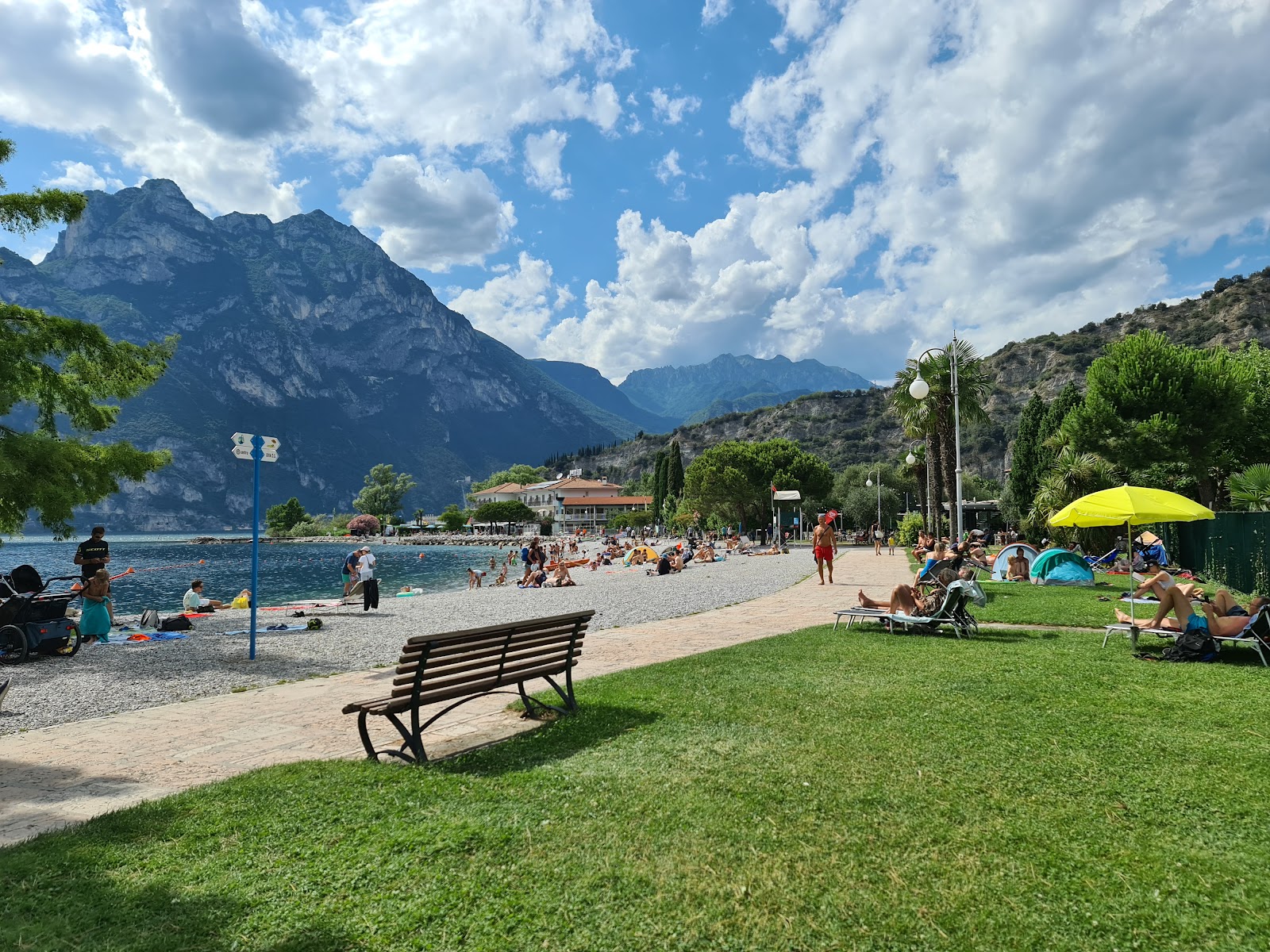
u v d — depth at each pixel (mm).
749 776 4504
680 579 27109
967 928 2818
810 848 3500
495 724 6289
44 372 11797
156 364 13148
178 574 46500
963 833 3627
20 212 11719
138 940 2824
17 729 6840
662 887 3162
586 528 149875
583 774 4672
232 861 3521
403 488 159500
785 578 25156
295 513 154125
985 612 13141
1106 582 19609
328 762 5195
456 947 2762
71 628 11578
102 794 4816
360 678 9047
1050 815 3826
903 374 34250
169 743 6172
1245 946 2646
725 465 73250
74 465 11320
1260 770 4418
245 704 7691
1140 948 2670
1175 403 28453
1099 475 26766
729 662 8570
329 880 3301
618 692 7137
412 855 3520
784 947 2727
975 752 4871
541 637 6281
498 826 3838
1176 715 5727
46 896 3186
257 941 2818
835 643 9922
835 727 5547
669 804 4086
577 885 3188
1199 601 9367
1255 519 16719
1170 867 3244
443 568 53562
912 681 7160
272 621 16484
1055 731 5336
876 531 46812
